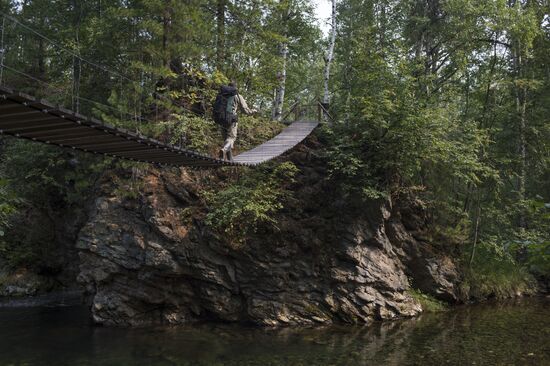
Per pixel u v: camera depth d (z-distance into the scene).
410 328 11.92
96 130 4.83
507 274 17.56
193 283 13.05
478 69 19.47
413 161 13.80
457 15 17.66
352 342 10.49
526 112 19.03
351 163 14.08
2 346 10.13
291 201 14.19
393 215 14.77
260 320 12.47
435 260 15.17
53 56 17.84
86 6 17.69
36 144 17.28
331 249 13.61
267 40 17.55
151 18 13.92
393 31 20.83
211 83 15.45
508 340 10.59
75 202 18.05
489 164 17.50
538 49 18.91
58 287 17.98
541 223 16.27
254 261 12.97
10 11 19.27
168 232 12.68
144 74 13.99
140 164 13.04
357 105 14.85
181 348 9.99
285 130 16.02
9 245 17.78
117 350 9.82
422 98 15.45
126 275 12.78
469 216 17.69
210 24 15.44
